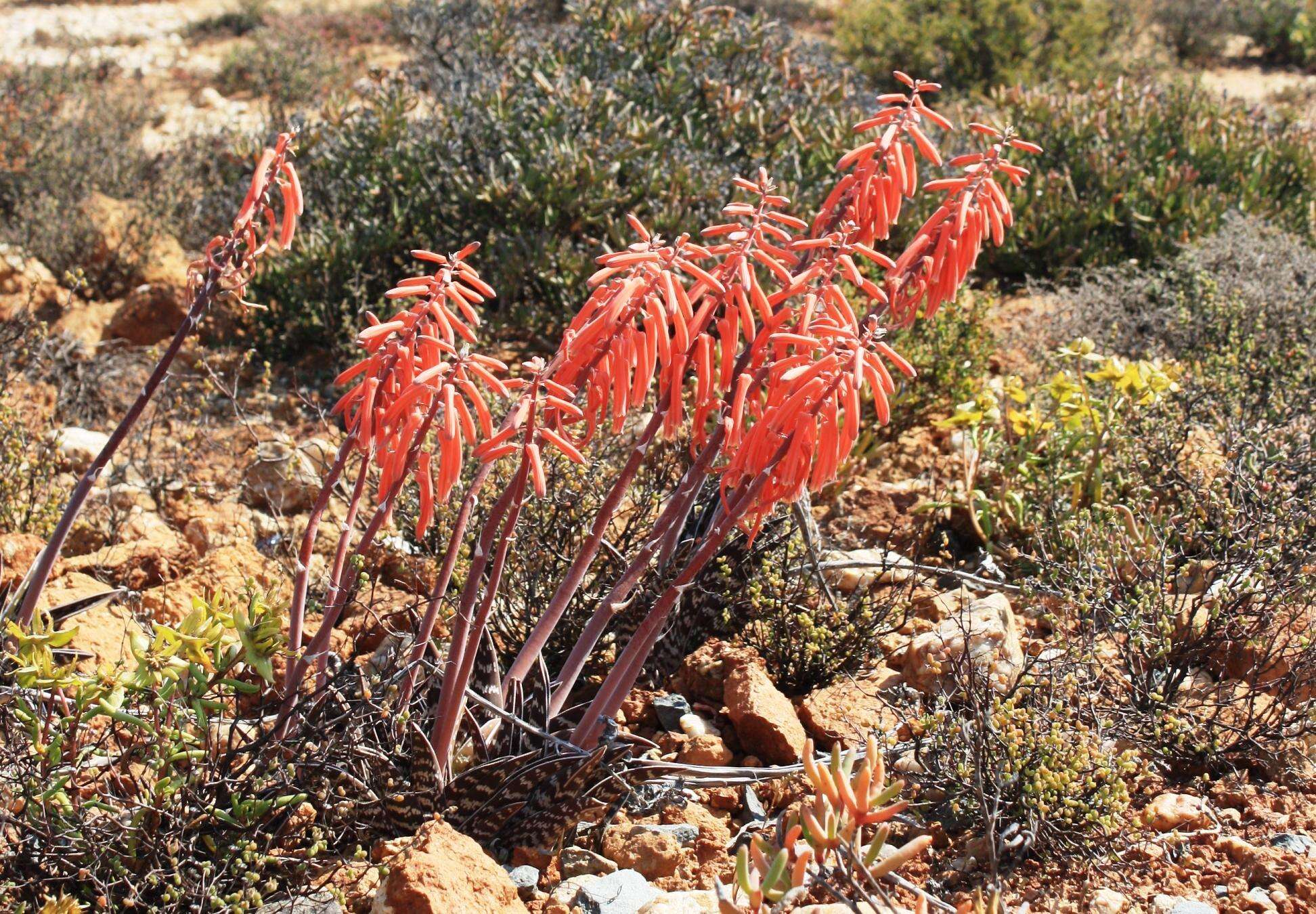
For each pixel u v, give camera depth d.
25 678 2.55
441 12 10.69
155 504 5.30
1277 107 13.25
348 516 2.82
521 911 2.62
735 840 3.17
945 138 8.62
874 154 2.86
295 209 2.75
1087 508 4.70
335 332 6.84
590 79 8.51
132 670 3.16
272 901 2.71
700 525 3.94
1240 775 3.38
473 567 2.76
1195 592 4.26
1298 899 2.83
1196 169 8.77
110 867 2.65
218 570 4.10
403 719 2.96
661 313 2.45
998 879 2.88
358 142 7.97
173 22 20.81
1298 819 3.18
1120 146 8.71
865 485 5.24
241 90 15.55
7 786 2.68
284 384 6.78
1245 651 3.82
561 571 3.97
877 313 2.82
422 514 2.51
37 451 5.18
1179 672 3.71
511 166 7.33
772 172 7.84
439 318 2.52
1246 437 4.66
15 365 5.68
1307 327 6.17
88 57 16.30
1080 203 8.23
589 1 9.22
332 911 2.66
